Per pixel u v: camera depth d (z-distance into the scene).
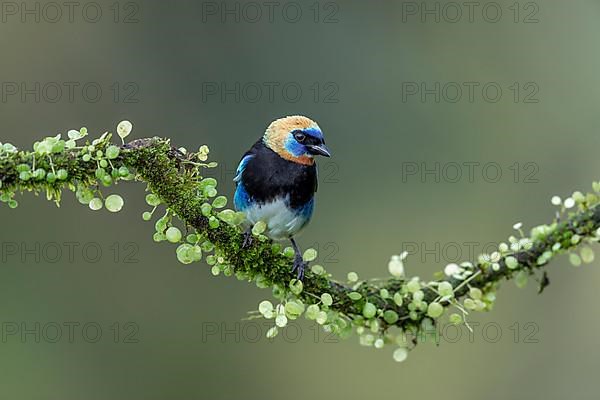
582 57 15.68
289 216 8.29
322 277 6.46
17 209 14.21
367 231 15.40
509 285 14.95
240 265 6.44
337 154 15.27
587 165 15.47
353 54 15.36
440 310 6.14
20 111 14.45
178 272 14.57
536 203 15.59
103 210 14.48
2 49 14.45
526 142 15.65
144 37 14.92
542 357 14.62
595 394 14.04
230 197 14.72
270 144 8.27
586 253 6.25
